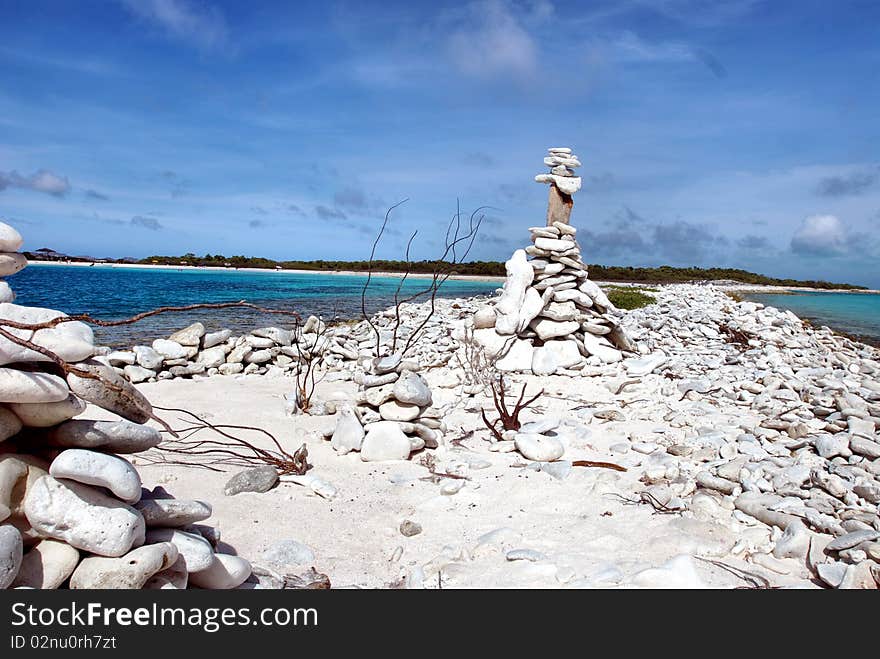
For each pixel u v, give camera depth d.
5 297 2.89
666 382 8.52
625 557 3.66
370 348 10.95
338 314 17.88
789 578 3.51
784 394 7.54
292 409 6.91
